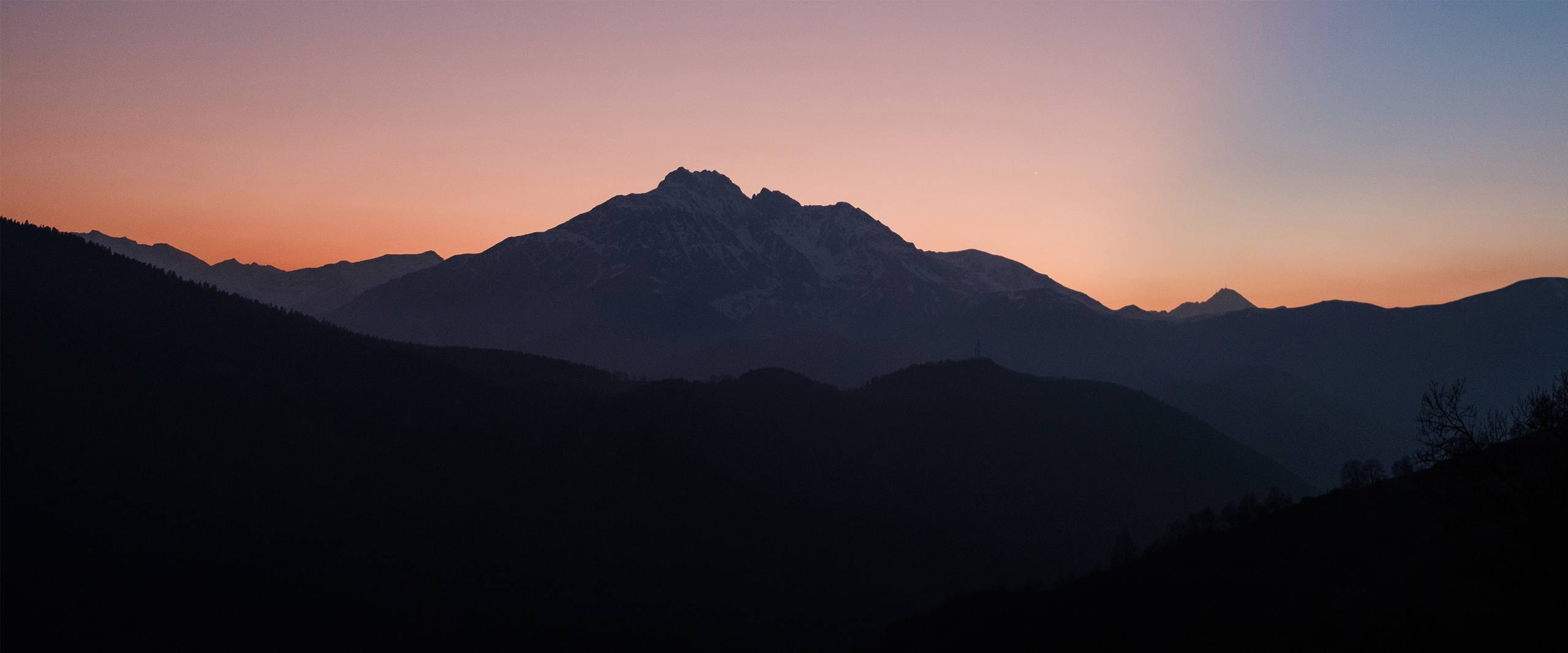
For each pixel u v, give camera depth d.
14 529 98.25
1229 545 62.97
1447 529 32.56
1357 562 50.53
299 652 98.75
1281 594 49.22
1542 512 26.75
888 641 89.31
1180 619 52.09
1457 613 31.69
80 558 98.56
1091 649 55.34
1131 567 72.19
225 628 98.44
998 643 67.69
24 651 86.62
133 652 91.25
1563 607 26.16
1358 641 36.06
